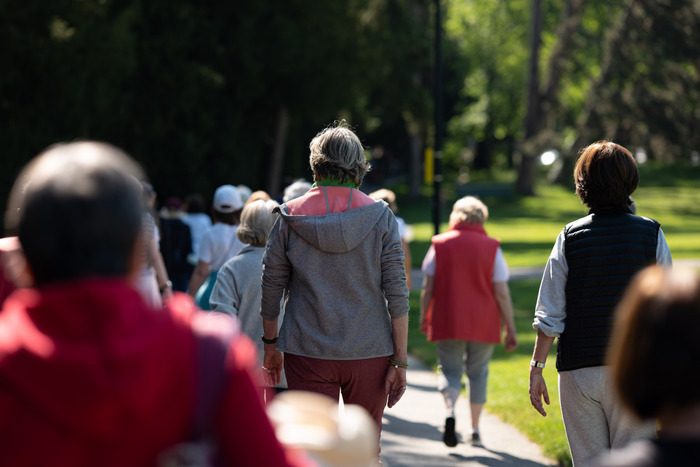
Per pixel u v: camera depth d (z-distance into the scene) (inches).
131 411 162.1
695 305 185.2
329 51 3321.9
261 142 3560.5
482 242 757.9
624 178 462.3
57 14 2191.2
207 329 180.4
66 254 173.2
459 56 7214.6
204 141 3117.6
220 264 823.7
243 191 965.2
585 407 454.6
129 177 183.3
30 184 177.9
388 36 3868.1
